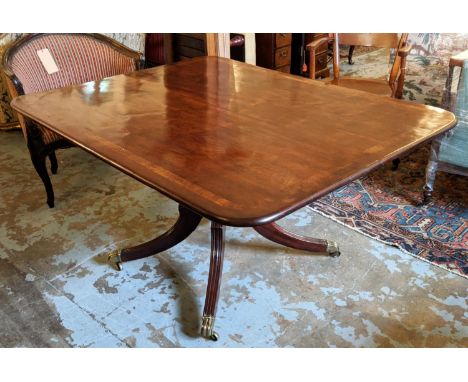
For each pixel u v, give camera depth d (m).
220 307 1.63
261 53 3.42
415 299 1.64
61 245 1.98
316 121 1.41
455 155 2.01
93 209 2.24
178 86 1.76
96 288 1.74
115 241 2.00
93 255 1.92
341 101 1.57
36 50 2.22
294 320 1.57
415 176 2.46
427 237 1.96
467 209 2.16
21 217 2.18
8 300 1.69
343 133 1.32
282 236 1.85
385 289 1.69
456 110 1.94
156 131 1.35
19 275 1.81
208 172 1.11
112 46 2.40
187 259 1.89
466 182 2.39
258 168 1.13
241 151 1.22
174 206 2.26
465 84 1.87
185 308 1.64
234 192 1.02
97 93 1.69
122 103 1.58
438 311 1.59
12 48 2.11
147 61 3.72
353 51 4.71
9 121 3.13
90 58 2.38
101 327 1.57
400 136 1.29
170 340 1.51
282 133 1.33
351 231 2.02
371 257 1.86
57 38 2.29
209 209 0.96
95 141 1.29
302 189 1.03
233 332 1.53
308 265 1.83
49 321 1.59
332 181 1.06
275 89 1.71
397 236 1.97
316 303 1.64
